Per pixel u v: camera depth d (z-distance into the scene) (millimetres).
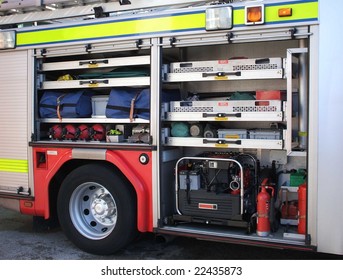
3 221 6094
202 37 4117
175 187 4449
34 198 4996
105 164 4648
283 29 3803
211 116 4262
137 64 4488
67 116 4926
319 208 3689
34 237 5344
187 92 4945
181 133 4422
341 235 3635
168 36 4242
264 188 4090
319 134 3668
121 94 4641
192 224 4469
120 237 4508
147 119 4488
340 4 3605
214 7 4027
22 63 5051
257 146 4125
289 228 4195
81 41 4668
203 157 4418
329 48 3635
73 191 4719
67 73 5305
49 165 4883
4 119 5164
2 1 5203
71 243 5105
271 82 4652
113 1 4781
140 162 4410
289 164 4527
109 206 4715
